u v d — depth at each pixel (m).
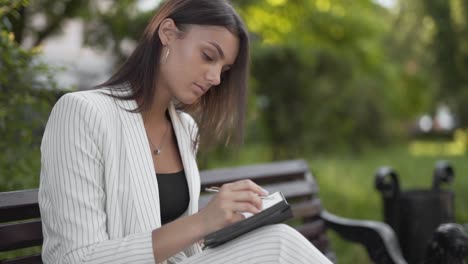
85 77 4.85
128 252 1.66
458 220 6.01
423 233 3.38
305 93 9.26
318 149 10.18
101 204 1.77
